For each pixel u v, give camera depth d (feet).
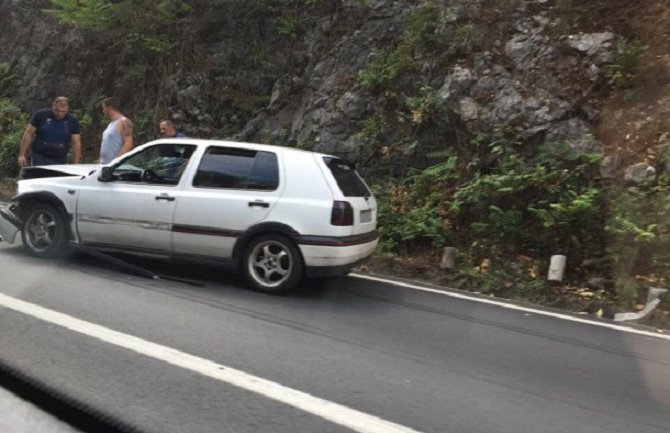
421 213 30.89
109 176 23.52
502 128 31.65
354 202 22.25
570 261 27.07
